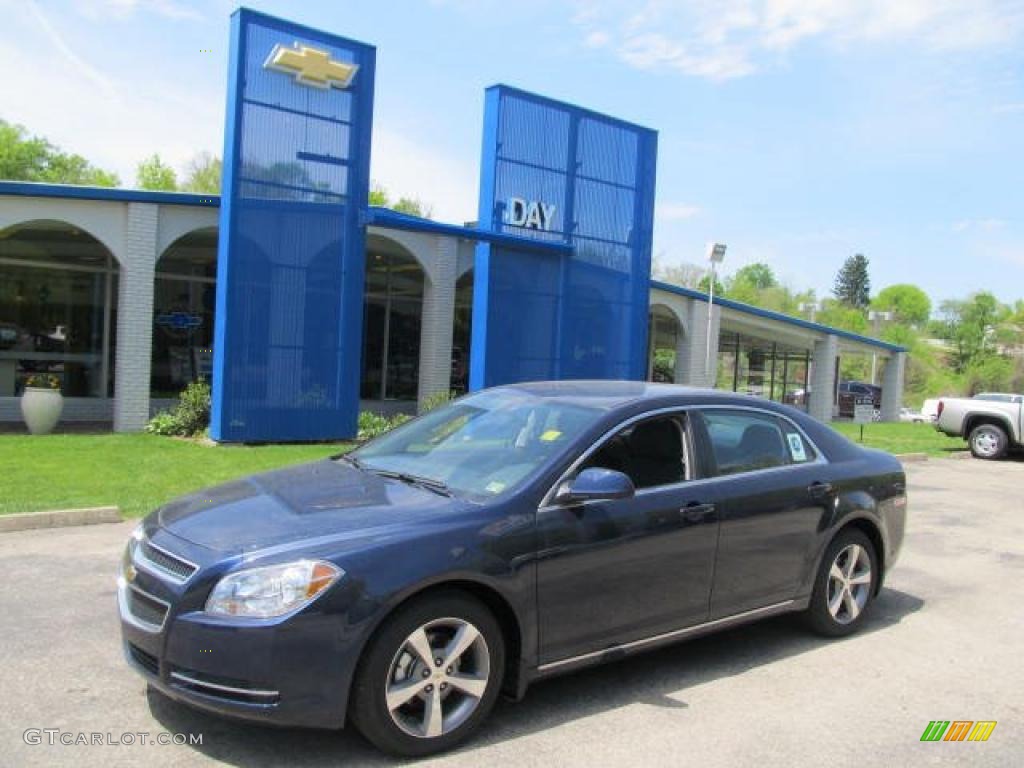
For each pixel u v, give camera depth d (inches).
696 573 188.1
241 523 156.6
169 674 143.2
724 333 1341.0
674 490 186.9
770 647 217.9
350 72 566.9
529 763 149.9
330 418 582.9
